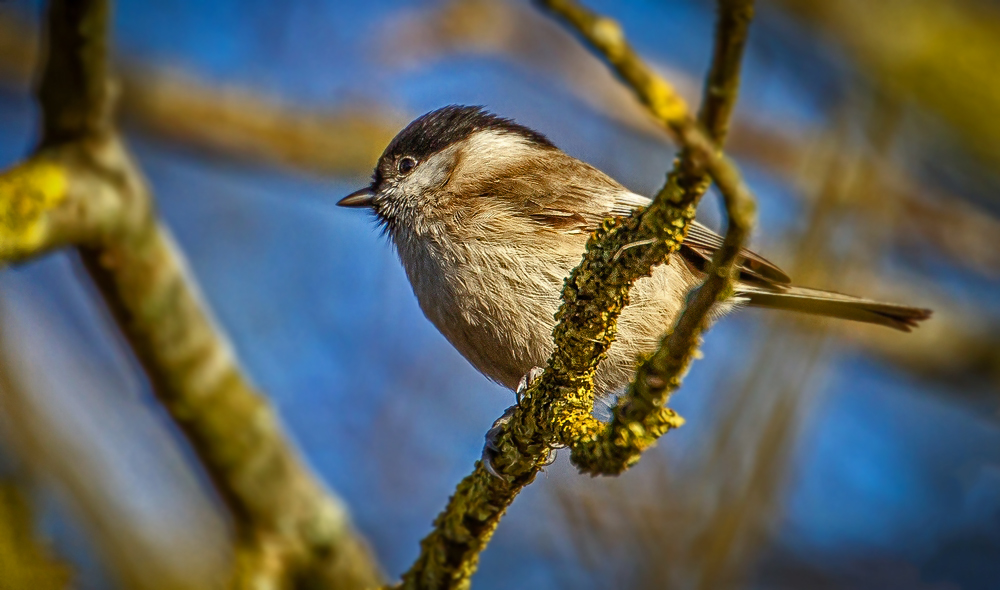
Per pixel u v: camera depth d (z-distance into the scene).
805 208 12.09
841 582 12.02
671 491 9.42
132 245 8.37
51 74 7.79
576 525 9.41
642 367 6.11
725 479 9.16
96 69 7.80
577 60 13.34
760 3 12.67
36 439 9.70
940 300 13.76
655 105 4.71
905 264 14.05
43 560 7.62
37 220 7.64
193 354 8.99
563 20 4.63
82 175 7.99
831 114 12.09
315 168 13.16
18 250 7.57
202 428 9.15
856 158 11.16
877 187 11.12
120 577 9.68
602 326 6.19
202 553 10.15
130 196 8.27
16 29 12.38
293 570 9.40
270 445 9.40
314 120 13.01
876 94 11.93
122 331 8.81
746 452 9.16
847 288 10.65
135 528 9.95
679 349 5.89
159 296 8.67
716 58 4.67
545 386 6.43
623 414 6.18
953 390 13.64
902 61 12.10
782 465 9.22
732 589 9.05
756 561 11.20
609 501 9.49
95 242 8.18
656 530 9.29
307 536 9.46
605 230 6.19
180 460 10.55
